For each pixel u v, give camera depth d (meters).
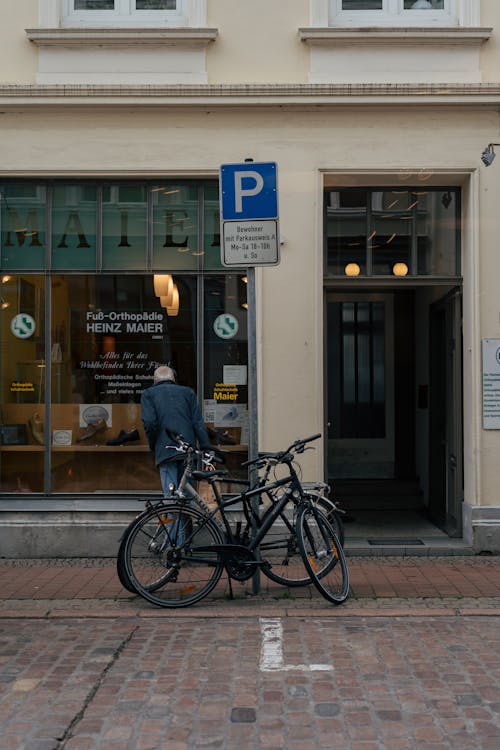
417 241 8.16
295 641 5.16
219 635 5.30
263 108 7.77
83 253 8.02
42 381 8.01
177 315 8.00
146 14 8.03
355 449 10.46
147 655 4.92
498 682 4.45
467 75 7.83
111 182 8.02
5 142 7.82
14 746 3.73
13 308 8.02
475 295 7.75
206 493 6.25
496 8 7.88
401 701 4.20
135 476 7.97
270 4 7.86
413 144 7.79
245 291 7.98
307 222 7.79
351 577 6.83
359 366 10.56
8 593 6.36
